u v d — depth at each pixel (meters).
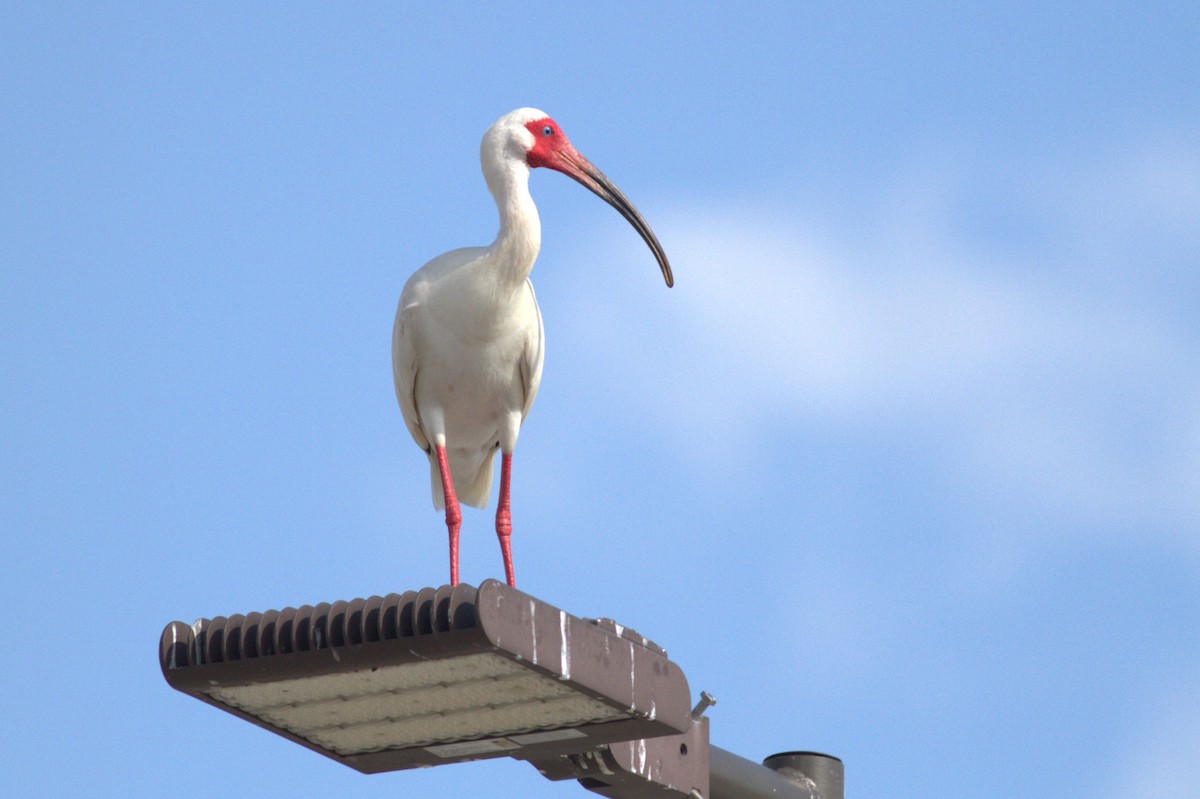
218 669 10.66
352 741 11.86
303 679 10.68
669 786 12.54
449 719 11.48
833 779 14.05
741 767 13.30
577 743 11.77
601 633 10.92
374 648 10.30
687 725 11.62
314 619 10.46
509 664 10.45
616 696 10.97
